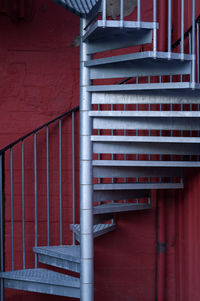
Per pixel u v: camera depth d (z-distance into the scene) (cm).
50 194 380
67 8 281
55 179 381
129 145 305
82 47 294
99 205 342
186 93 287
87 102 294
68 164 381
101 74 291
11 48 378
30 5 380
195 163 307
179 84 267
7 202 376
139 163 301
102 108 380
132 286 379
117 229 382
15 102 377
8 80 377
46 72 380
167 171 331
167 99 288
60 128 371
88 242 297
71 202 381
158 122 298
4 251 374
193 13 268
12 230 345
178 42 327
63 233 379
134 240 381
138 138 293
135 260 380
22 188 356
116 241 381
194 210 348
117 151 303
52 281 316
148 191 360
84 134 295
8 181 377
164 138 292
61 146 381
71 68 381
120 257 381
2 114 376
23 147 360
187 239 365
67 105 380
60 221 371
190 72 269
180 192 377
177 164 305
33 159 379
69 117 381
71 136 381
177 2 367
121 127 298
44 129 379
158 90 284
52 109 379
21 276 326
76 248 352
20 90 378
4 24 378
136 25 259
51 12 381
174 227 381
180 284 375
